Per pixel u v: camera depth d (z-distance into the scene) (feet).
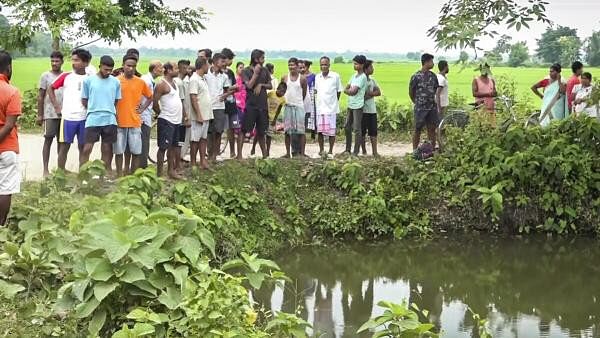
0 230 26.84
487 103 50.16
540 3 38.06
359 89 47.52
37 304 23.18
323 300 33.63
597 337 29.32
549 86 50.85
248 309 22.85
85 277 22.07
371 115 48.39
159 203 34.12
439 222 44.98
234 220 38.73
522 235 44.60
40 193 31.17
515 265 39.86
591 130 45.62
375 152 48.96
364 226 43.88
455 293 35.22
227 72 44.57
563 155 44.98
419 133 48.14
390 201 44.60
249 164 44.21
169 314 21.91
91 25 62.90
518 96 63.72
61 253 24.85
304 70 51.39
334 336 28.89
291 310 31.81
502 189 44.70
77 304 22.26
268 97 47.19
